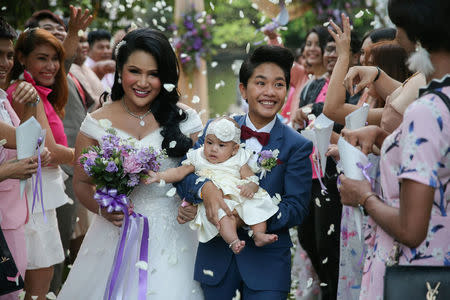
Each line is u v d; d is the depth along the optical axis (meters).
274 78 2.99
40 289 3.85
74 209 4.73
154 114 3.30
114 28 7.43
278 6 4.57
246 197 2.90
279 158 3.03
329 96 3.17
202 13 4.81
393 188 2.27
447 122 2.02
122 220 3.18
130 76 3.14
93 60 6.82
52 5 7.20
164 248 3.23
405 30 2.17
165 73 3.19
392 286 2.11
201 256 3.11
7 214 3.23
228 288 3.03
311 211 4.45
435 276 2.09
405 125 2.09
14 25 7.03
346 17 3.19
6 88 4.04
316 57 5.31
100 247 3.32
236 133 3.02
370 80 3.13
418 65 2.17
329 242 4.12
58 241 3.87
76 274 3.37
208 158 3.04
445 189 2.11
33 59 3.93
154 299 3.17
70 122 4.89
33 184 3.69
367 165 2.39
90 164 2.99
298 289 4.56
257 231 2.88
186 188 3.05
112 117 3.30
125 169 2.99
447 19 2.06
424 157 2.01
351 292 3.60
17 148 2.92
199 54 5.10
